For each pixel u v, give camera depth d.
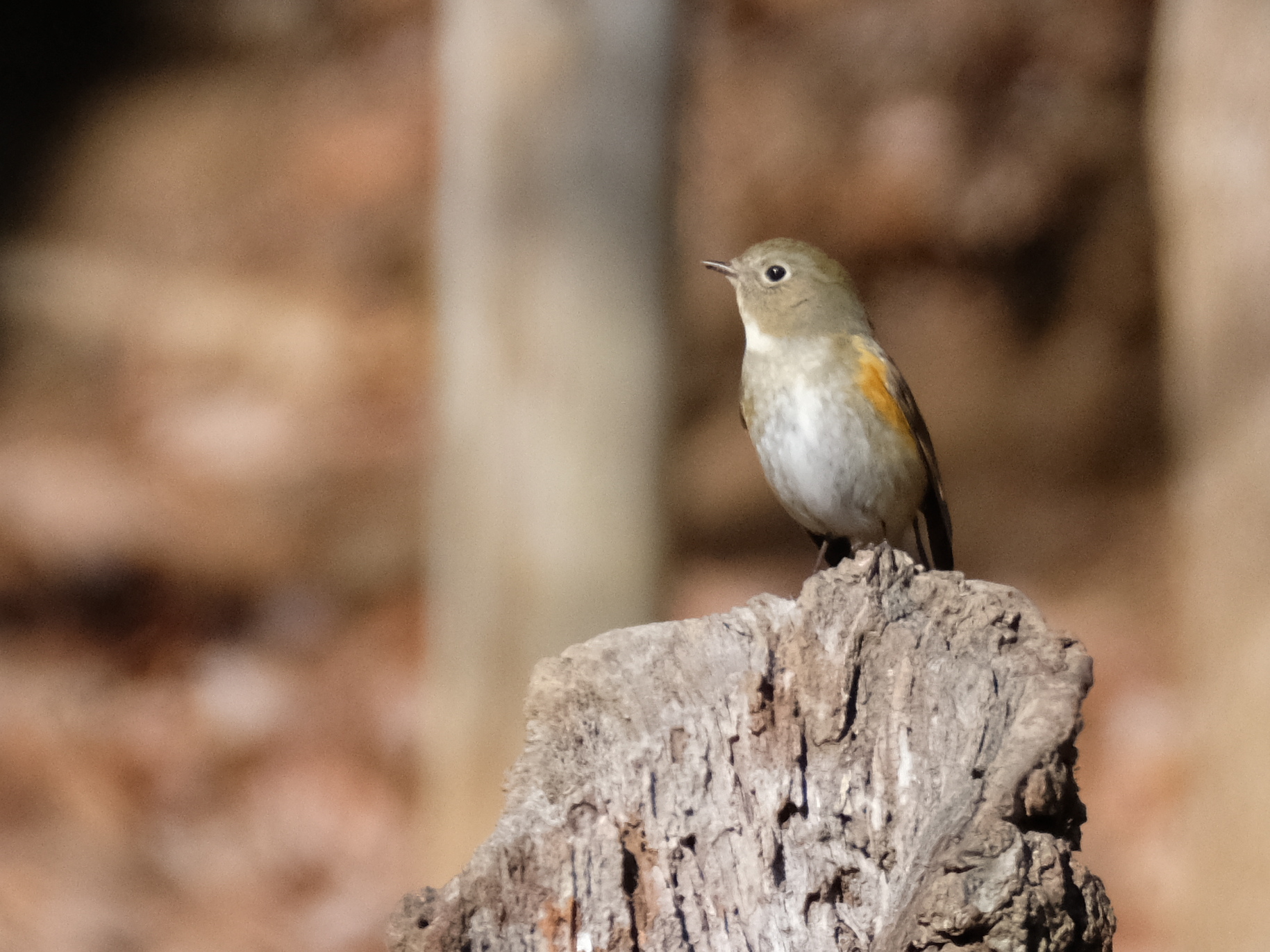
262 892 11.46
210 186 24.59
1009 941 3.70
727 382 18.16
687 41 10.38
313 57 26.56
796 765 4.35
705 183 18.92
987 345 17.77
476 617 10.16
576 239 9.85
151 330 21.95
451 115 10.19
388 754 13.14
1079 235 17.97
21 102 26.97
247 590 16.25
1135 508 16.25
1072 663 4.34
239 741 13.36
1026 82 18.45
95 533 16.80
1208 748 8.23
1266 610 7.84
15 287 22.83
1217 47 8.04
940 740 4.33
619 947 4.16
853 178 18.52
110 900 10.88
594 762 4.35
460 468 10.16
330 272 22.52
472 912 4.12
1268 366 7.84
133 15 28.12
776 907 4.23
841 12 19.70
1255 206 7.84
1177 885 11.12
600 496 9.99
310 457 18.97
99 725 13.36
